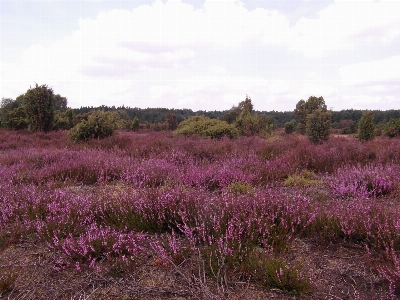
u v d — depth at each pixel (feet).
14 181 20.13
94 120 45.78
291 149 33.47
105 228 12.25
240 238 10.75
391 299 7.94
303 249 11.05
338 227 11.67
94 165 23.13
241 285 8.97
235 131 52.85
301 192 16.79
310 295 8.46
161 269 9.88
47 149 37.52
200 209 12.69
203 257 10.43
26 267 10.05
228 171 20.65
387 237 10.68
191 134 54.29
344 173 19.89
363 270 9.59
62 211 13.35
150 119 246.06
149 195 14.20
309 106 92.73
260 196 13.79
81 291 8.81
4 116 84.58
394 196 16.76
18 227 12.34
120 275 9.55
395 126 78.84
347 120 192.85
